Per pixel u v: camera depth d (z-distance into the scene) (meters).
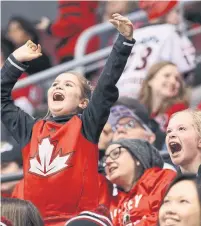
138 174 14.54
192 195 11.48
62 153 13.67
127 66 18.75
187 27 21.05
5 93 14.41
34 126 14.03
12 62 14.39
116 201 14.45
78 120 13.82
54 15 23.88
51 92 14.07
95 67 20.95
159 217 11.59
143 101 17.83
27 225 12.27
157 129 17.34
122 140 14.71
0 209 12.29
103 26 20.39
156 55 18.73
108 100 13.73
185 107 17.80
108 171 14.62
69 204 13.59
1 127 20.09
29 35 22.47
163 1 19.06
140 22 20.50
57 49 22.12
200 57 20.39
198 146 13.79
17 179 16.52
